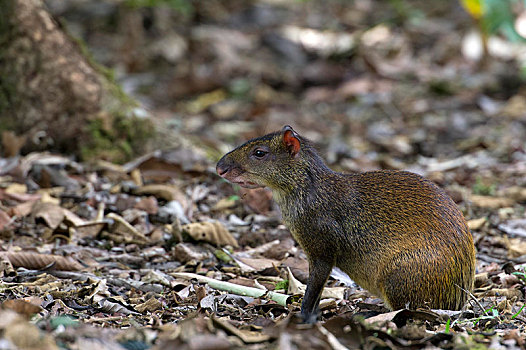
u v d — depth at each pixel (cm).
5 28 1301
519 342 637
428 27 2464
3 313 570
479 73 2128
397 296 761
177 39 2348
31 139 1307
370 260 778
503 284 905
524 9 2102
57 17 1362
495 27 2067
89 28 2403
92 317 736
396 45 2323
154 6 2417
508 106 1895
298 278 926
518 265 966
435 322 718
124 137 1339
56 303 764
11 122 1309
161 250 1009
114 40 2356
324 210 795
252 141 833
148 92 2092
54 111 1314
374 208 782
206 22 2525
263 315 776
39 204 1067
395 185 794
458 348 616
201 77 2127
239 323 692
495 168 1484
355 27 2525
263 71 2203
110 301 790
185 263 969
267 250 1008
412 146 1673
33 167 1220
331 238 792
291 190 813
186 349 564
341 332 634
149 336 608
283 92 2112
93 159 1310
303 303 785
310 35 2453
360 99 2002
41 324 620
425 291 753
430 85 2041
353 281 888
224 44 2322
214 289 857
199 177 1288
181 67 2252
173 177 1277
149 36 2378
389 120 1861
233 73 2202
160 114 1897
